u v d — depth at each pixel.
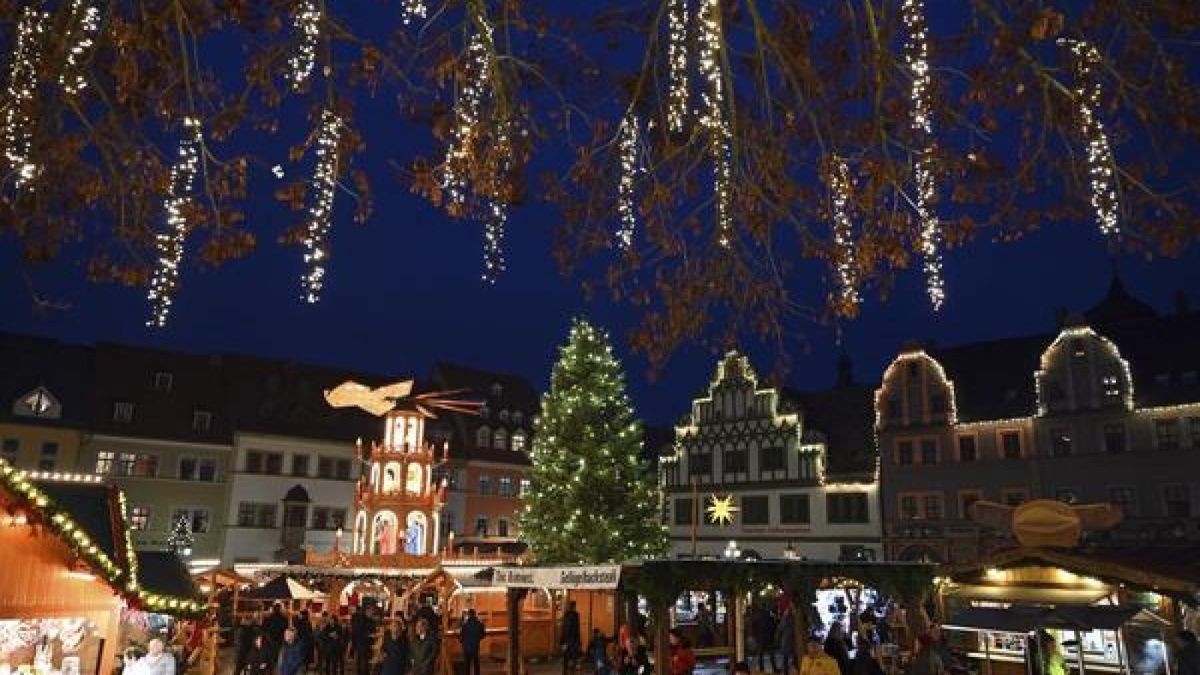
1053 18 5.40
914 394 47.53
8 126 5.62
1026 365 45.97
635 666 17.34
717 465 54.25
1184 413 39.47
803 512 50.09
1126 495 40.03
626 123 6.79
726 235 7.17
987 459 44.28
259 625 24.30
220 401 55.62
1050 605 17.22
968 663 20.06
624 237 7.12
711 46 6.14
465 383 67.00
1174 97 5.90
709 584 18.12
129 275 6.29
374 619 26.70
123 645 20.09
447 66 6.34
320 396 59.53
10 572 10.52
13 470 9.96
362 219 6.33
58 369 51.62
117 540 13.91
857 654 16.48
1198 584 18.16
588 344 43.91
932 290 6.60
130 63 5.72
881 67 6.10
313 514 55.69
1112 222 6.10
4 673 12.29
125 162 6.20
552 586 19.14
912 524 45.78
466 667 21.95
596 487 41.38
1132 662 17.98
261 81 6.00
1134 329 43.88
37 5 5.61
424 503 41.06
